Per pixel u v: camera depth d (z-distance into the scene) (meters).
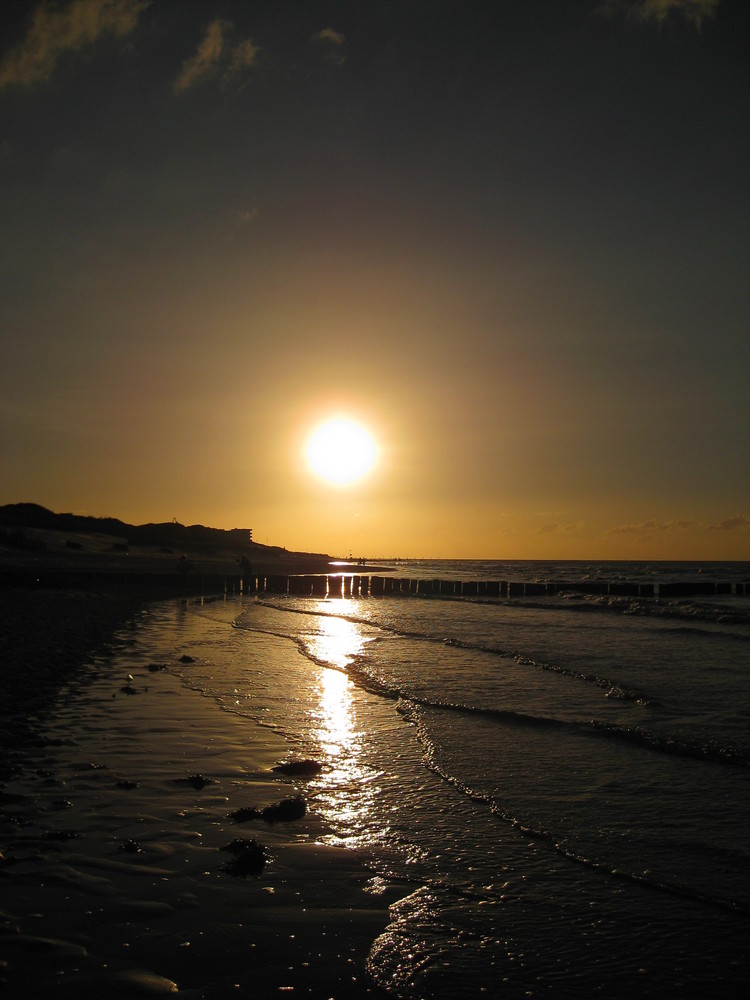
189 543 112.50
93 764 8.66
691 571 119.00
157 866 5.92
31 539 71.69
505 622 29.64
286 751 9.49
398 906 5.39
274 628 26.94
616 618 31.77
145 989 4.21
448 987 4.36
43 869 5.79
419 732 10.51
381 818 7.19
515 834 6.80
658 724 10.74
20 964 4.44
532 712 11.72
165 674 15.24
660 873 5.93
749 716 11.22
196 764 8.81
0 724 10.44
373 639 22.84
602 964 4.63
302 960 4.61
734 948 4.82
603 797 7.75
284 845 6.49
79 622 25.06
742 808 7.35
